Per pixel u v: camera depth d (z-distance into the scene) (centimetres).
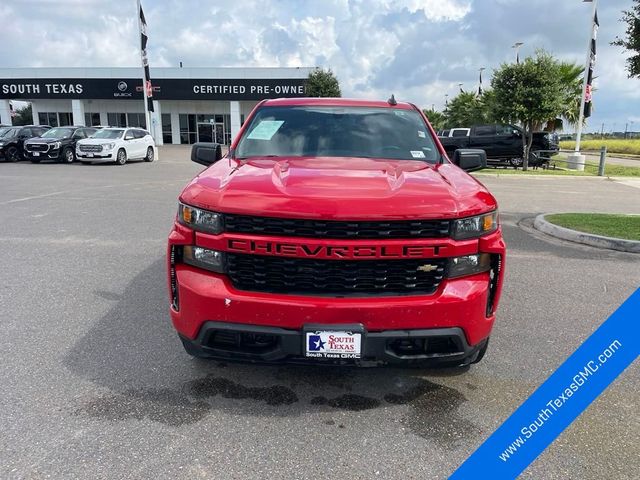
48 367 344
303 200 268
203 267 285
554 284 554
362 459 255
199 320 281
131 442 265
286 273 273
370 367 278
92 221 857
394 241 268
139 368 346
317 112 433
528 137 2223
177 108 4434
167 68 4147
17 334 397
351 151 391
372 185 285
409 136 413
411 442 271
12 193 1193
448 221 274
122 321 426
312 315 267
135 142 2380
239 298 272
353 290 274
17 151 2311
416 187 286
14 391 313
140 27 2586
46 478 236
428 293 277
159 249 669
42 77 4209
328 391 322
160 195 1193
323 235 266
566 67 2620
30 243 695
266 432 277
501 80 2142
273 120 424
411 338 272
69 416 288
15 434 270
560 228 806
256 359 281
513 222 939
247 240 271
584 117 2264
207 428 279
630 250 711
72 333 400
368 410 301
